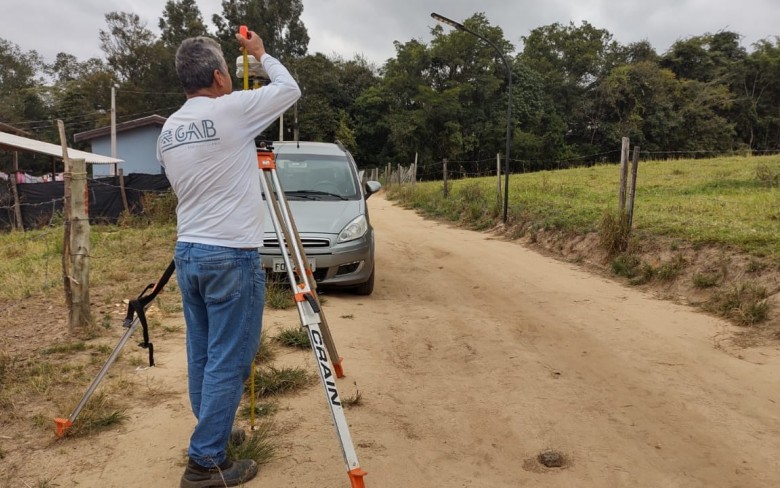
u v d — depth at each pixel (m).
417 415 3.67
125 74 57.47
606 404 3.88
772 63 58.72
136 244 10.77
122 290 6.86
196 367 2.82
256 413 3.58
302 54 57.44
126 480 2.85
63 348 4.69
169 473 2.92
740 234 7.70
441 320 5.94
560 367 4.58
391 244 11.63
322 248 6.55
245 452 3.00
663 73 55.81
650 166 24.88
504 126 50.84
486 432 3.46
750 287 6.23
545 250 10.64
